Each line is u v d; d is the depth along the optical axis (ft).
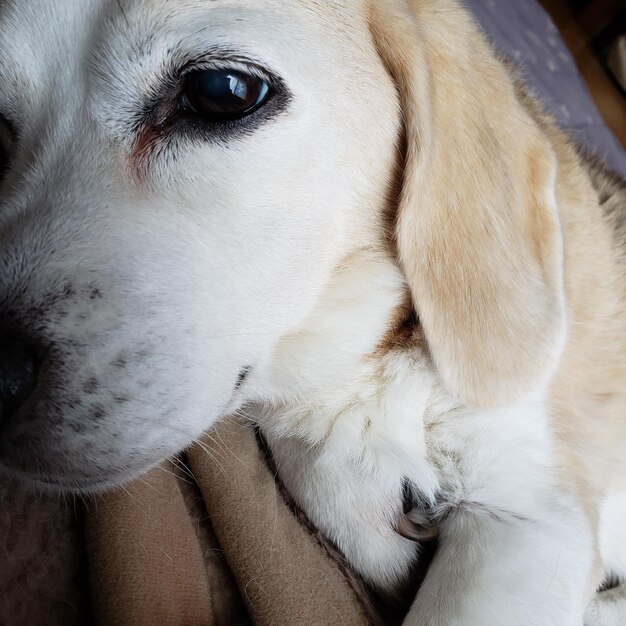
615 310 0.79
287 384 0.69
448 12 0.64
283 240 0.57
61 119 0.56
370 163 0.60
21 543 0.61
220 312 0.55
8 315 0.48
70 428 0.49
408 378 0.67
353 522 0.69
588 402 0.75
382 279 0.66
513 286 0.65
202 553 0.69
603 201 0.88
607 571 0.84
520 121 0.67
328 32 0.56
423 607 0.61
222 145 0.53
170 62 0.52
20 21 0.56
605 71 2.37
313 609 0.62
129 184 0.54
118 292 0.50
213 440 0.69
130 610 0.57
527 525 0.63
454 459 0.67
